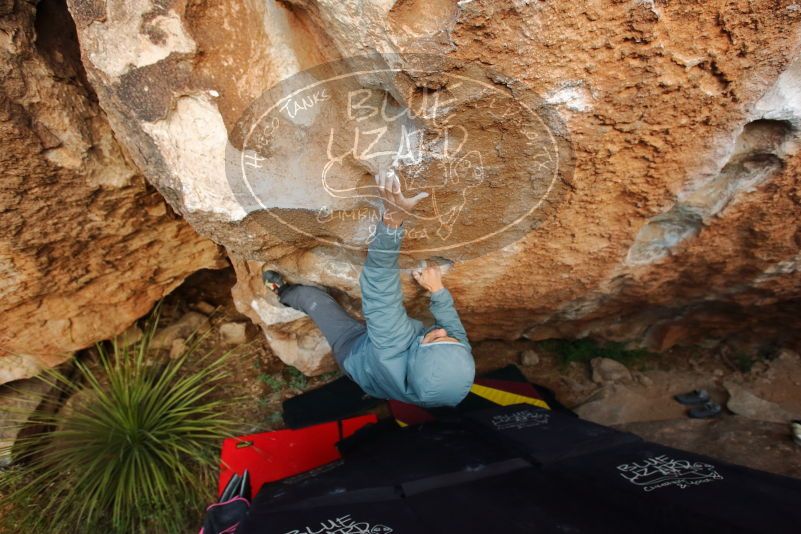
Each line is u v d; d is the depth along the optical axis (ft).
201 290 8.79
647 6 2.80
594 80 3.17
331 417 7.10
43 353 6.79
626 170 3.94
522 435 5.02
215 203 3.84
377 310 4.55
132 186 5.31
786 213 4.82
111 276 6.42
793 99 3.61
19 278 5.68
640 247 5.35
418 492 3.95
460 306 5.93
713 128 3.67
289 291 5.64
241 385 7.66
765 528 2.94
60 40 4.50
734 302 6.73
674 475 3.79
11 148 4.36
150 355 7.97
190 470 6.71
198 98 3.48
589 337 8.32
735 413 7.33
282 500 4.03
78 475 6.44
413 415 6.87
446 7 2.74
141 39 3.28
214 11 3.22
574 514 3.38
